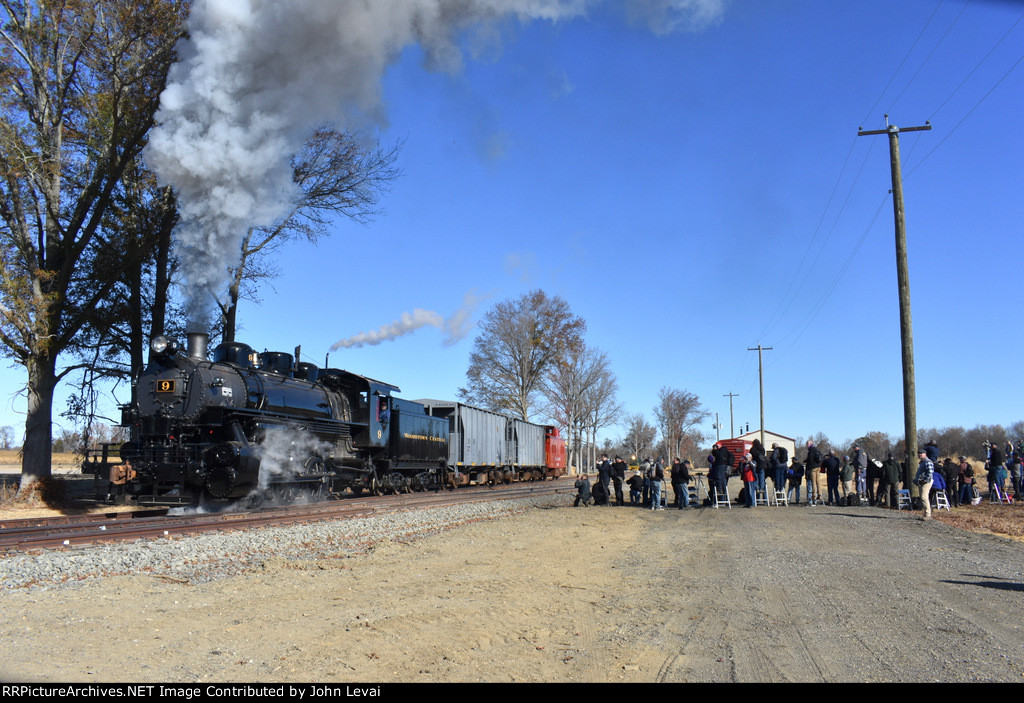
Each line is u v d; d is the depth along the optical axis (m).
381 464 22.14
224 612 6.48
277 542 10.41
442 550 10.68
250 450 14.23
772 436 68.31
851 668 5.12
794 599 7.38
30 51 18.48
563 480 43.75
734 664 5.24
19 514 16.48
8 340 17.42
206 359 15.41
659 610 6.97
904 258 17.98
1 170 17.42
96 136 19.36
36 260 18.19
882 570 9.00
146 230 19.47
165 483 14.01
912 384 17.69
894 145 18.36
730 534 12.80
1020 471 20.62
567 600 7.40
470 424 30.72
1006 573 8.80
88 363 21.25
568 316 51.03
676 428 79.44
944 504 17.38
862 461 19.59
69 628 5.80
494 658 5.37
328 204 23.75
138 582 7.51
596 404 58.12
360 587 7.78
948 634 6.02
